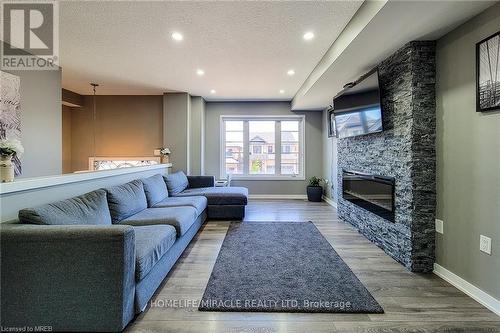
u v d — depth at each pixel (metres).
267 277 2.45
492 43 1.92
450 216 2.39
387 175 3.07
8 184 1.82
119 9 2.48
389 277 2.47
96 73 4.47
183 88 5.51
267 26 2.79
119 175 3.47
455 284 2.32
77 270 1.61
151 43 3.23
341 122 4.12
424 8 2.00
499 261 1.92
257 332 1.72
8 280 1.60
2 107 3.14
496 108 1.91
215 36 3.03
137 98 6.30
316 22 2.70
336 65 3.32
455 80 2.31
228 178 6.40
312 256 2.97
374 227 3.40
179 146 5.87
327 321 1.83
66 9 2.48
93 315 1.62
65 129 6.17
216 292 2.18
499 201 1.92
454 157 2.34
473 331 1.73
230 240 3.52
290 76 4.61
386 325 1.78
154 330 1.73
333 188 6.02
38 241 1.59
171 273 2.54
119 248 1.62
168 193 4.43
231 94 6.05
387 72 3.06
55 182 2.27
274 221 4.55
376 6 2.09
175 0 2.33
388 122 3.05
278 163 7.02
